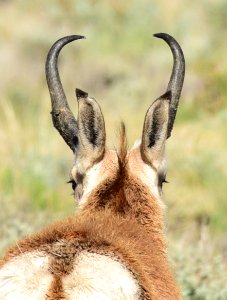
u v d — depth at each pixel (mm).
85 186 15641
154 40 65688
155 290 12711
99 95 54125
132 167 15789
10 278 12109
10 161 32781
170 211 29719
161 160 15836
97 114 15461
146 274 12578
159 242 15422
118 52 63875
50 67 16891
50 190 30609
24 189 30375
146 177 15727
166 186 31812
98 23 68562
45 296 11844
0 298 11992
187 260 22609
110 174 15555
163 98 15453
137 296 12031
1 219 26250
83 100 15422
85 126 15602
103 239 12648
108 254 12328
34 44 64562
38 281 11969
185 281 21141
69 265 12086
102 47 64250
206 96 45469
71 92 55531
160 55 59500
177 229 28828
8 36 66062
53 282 11914
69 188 31328
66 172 32812
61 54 62875
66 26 68875
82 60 61156
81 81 57719
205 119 41469
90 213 15234
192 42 59469
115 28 67188
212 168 33844
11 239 23281
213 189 32250
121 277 12055
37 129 38000
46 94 51688
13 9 73250
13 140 35500
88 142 15633
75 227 13180
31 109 43938
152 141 15758
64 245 12414
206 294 21062
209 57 55062
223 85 46094
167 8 69812
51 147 34625
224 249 27016
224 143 37562
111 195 15430
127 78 56750
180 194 31031
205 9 67625
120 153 15570
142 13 68625
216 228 29453
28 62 63156
